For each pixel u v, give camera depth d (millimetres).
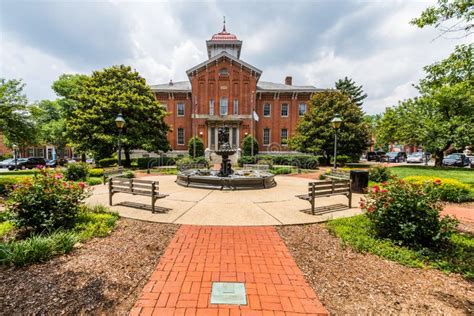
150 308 2229
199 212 5520
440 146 16359
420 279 2766
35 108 12477
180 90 28703
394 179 4254
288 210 5770
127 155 19984
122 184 5969
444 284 2668
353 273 2893
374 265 3092
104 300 2320
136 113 18469
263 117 29500
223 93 27750
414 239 3576
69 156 44281
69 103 25406
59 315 2088
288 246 3691
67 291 2443
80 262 3045
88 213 4977
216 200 6812
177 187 9117
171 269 2941
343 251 3512
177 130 29406
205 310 2221
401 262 3115
